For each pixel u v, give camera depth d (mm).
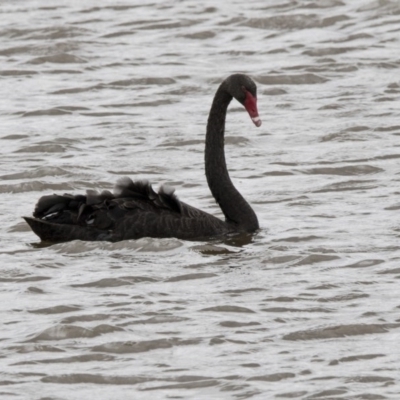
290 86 25516
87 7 32375
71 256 15109
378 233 16078
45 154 20781
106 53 28094
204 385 11359
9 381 11477
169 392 11227
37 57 27578
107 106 24141
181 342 12406
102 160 20297
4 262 14914
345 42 28641
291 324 12875
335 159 20125
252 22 30469
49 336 12547
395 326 12797
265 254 15234
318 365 11797
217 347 12266
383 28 29688
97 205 15516
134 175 19469
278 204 17719
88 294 13805
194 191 18578
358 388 11227
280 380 11445
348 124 22219
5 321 13039
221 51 28266
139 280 14258
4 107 24141
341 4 31719
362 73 26188
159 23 30625
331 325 12758
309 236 15977
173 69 26719
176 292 13867
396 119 22531
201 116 23359
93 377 11570
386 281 14203
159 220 15555
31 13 31734
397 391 11156
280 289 13945
